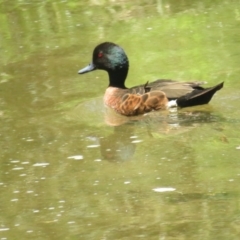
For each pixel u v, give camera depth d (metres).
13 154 13.06
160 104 14.84
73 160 12.66
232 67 17.25
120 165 12.34
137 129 14.07
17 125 14.55
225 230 9.82
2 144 13.57
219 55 18.19
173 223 10.14
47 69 18.16
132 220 10.33
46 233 10.14
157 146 13.07
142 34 20.50
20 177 12.09
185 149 12.81
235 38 19.45
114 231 10.02
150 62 18.17
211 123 13.98
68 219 10.53
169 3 23.42
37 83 17.17
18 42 20.80
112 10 23.19
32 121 14.73
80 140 13.59
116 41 20.08
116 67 16.11
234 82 16.20
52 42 20.50
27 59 19.11
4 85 17.14
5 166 12.57
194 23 21.09
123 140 13.50
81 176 11.99
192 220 10.20
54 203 11.09
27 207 11.02
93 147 13.20
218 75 16.78
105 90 16.47
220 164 12.05
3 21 22.81
